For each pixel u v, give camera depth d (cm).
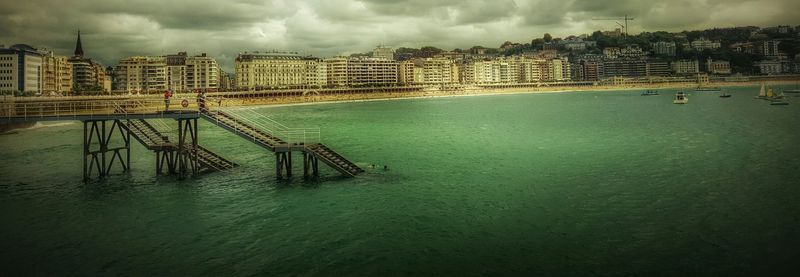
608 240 2822
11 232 3059
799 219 3103
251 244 2831
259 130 4703
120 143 7844
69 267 2516
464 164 5566
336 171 5031
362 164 5609
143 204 3725
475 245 2773
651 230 2980
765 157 5475
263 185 4356
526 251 2670
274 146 4441
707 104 17838
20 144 7850
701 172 4709
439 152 6712
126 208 3609
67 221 3291
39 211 3538
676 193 3881
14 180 4666
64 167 5434
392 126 11519
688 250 2648
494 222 3189
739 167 4912
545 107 18712
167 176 4778
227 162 5378
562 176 4719
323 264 2536
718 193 3841
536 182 4450
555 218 3256
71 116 4434
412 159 6034
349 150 7069
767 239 2773
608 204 3591
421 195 3962
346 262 2556
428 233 2988
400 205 3650
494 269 2444
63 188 4272
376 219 3291
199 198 3897
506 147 7169
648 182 4325
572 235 2914
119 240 2909
